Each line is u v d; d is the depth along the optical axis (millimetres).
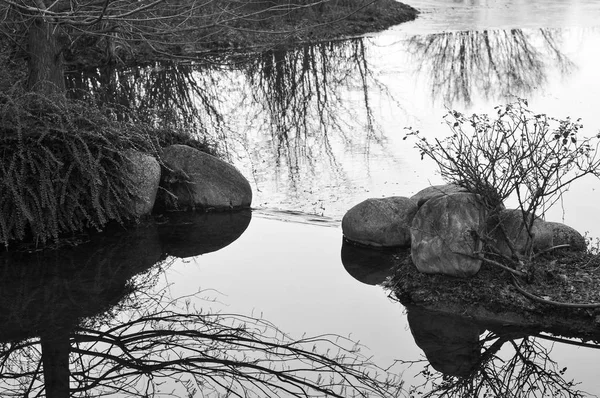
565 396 5250
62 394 5477
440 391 5375
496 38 21219
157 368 5828
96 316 6609
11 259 7691
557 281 6375
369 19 23688
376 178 9922
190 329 6395
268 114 14062
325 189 9641
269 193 9625
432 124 12609
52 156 7812
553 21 23641
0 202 7770
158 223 8742
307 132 12633
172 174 9242
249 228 8562
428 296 6633
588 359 5695
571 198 8836
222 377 5668
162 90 16203
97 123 8648
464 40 21078
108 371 5801
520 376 5523
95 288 7105
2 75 10219
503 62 17969
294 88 16250
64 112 8281
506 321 6223
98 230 8211
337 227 8492
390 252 7773
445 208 6652
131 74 17688
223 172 9211
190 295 6984
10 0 8695
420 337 6117
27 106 8336
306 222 8656
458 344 5984
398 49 20234
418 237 6797
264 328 6359
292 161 10969
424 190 7969
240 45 19422
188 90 16219
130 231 8492
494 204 6609
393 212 7871
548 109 12828
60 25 9961
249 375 5672
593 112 12438
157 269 7516
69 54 18156
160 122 11156
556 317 6156
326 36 21656
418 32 22625
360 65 18453
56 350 6086
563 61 17719
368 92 15570
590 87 14695
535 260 6598
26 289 7059
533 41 20453
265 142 12094
